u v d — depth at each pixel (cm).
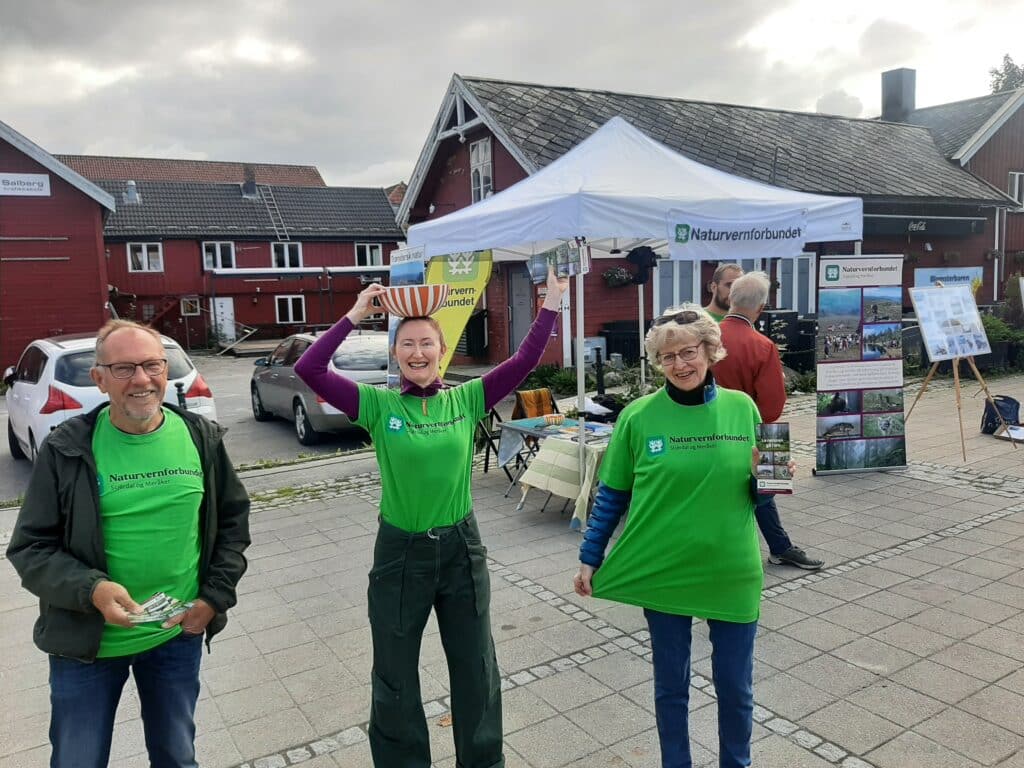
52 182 1986
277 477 789
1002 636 386
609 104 1689
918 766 287
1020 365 1388
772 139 1789
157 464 227
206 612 234
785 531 527
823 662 367
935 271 1889
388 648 258
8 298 1972
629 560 263
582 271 554
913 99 2312
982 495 627
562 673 369
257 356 2591
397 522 257
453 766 300
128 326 223
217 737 325
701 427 254
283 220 3275
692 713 329
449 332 760
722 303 494
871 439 705
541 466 610
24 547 213
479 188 1742
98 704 221
